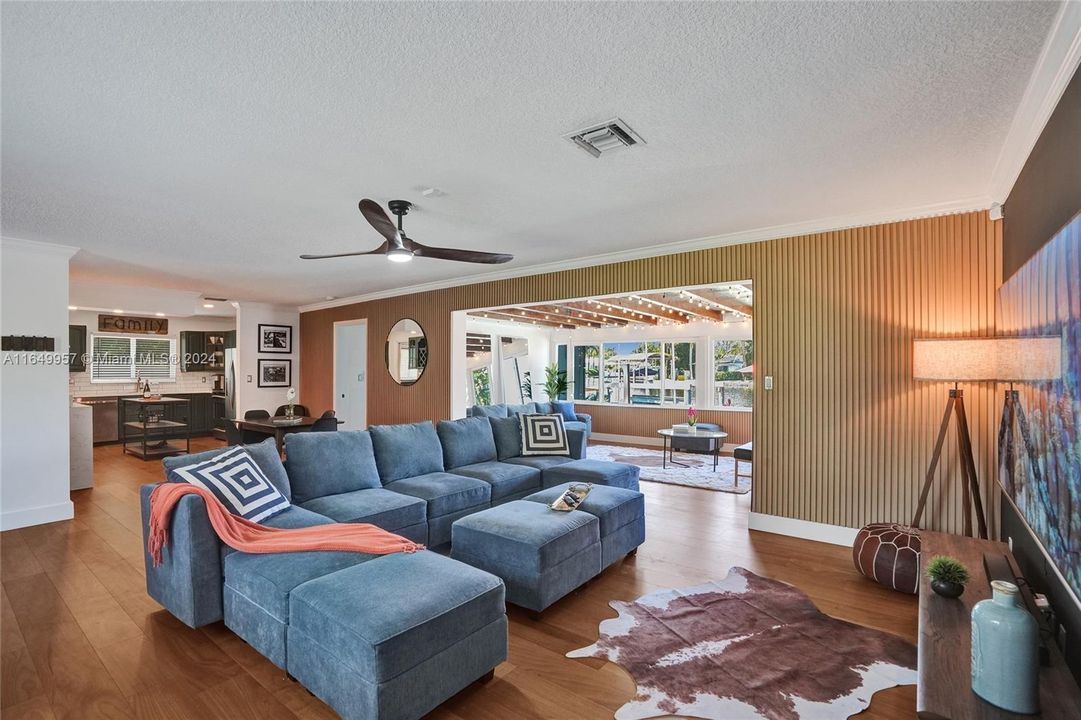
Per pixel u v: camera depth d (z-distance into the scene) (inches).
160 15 63.4
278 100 84.7
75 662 91.4
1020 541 103.7
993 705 58.2
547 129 95.7
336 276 243.0
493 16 64.3
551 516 122.6
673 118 91.7
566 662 93.0
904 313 144.7
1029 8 62.9
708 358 361.1
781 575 131.3
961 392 132.3
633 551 148.4
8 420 167.9
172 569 102.0
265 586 88.7
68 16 63.3
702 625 106.0
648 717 78.5
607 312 331.0
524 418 205.2
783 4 62.2
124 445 309.7
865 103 86.4
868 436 149.9
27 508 170.4
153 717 77.6
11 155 104.7
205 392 378.6
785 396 163.3
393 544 97.3
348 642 72.8
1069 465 62.1
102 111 87.5
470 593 83.0
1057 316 66.5
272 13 63.2
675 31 67.5
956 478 137.9
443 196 132.1
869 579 128.3
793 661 93.0
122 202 134.3
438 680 76.9
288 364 349.4
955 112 88.9
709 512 189.5
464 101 85.6
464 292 253.6
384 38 68.6
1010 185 114.0
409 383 278.8
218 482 108.7
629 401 398.3
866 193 130.2
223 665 91.0
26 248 171.6
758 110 88.8
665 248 185.0
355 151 104.7
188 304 289.1
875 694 83.7
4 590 120.4
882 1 61.9
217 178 118.3
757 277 168.6
